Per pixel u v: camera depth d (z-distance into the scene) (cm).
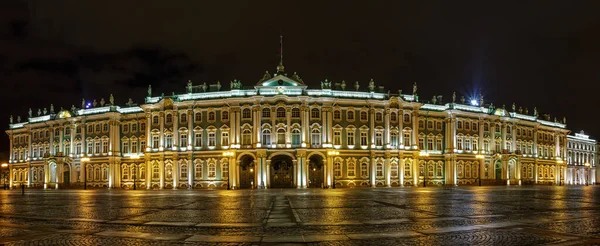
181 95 9344
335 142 9006
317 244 1819
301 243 1842
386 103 9356
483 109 10962
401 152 9362
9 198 5503
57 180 10594
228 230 2223
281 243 1842
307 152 8712
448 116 10262
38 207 3781
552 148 12962
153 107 9556
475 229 2194
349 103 9138
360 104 9219
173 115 9269
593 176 15488
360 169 9125
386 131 9319
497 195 5422
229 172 8781
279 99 8762
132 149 10100
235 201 4466
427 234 2050
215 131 9038
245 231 2184
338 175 8962
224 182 8900
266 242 1866
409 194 5753
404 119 9594
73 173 10550
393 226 2333
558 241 1844
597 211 3112
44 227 2362
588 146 15362
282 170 8944
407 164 9562
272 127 8756
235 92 9062
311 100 8856
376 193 6097
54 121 10888
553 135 13050
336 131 9031
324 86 9144
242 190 7812
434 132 10206
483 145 10731
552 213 2967
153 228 2308
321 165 8925
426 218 2692
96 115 10338
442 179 10188
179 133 9275
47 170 10856
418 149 9656
